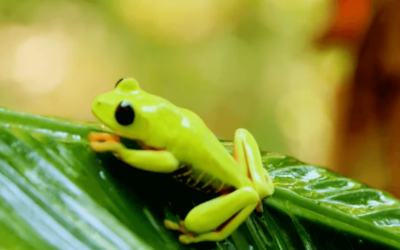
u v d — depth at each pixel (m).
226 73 1.53
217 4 1.56
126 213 0.32
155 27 1.50
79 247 0.30
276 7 1.58
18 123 0.31
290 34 1.60
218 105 1.48
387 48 0.83
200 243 0.32
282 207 0.35
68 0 1.40
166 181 0.33
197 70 1.50
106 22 1.43
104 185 0.32
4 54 1.23
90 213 0.31
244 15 1.58
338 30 0.92
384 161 0.89
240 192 0.32
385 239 0.36
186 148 0.32
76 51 1.34
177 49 1.51
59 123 0.32
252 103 1.52
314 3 1.54
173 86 1.45
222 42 1.57
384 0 0.82
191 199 0.33
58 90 1.24
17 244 0.29
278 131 1.50
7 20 1.29
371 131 0.91
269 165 0.38
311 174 0.38
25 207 0.30
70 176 0.31
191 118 0.33
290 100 1.55
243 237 0.34
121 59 1.40
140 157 0.31
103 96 0.32
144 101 0.32
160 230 0.32
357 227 0.36
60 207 0.31
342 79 0.99
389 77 0.84
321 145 1.46
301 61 1.57
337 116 0.98
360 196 0.38
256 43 1.59
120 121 0.32
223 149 0.33
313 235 0.36
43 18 1.35
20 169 0.31
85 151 0.32
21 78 1.20
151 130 0.32
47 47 1.29
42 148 0.31
